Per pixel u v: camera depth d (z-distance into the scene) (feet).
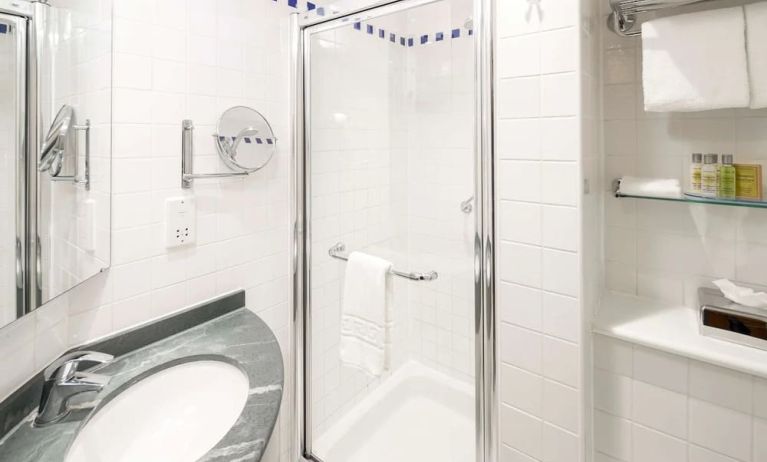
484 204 3.51
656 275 3.92
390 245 5.61
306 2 4.94
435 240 5.29
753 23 2.95
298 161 4.80
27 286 2.45
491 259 3.50
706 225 3.61
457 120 4.93
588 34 3.28
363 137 5.50
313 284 5.15
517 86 3.26
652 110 3.31
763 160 3.27
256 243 4.55
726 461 3.04
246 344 3.63
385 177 5.53
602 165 4.01
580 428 3.18
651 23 3.24
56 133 2.66
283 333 4.98
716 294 3.48
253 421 2.60
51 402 2.57
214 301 4.09
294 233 4.88
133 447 2.91
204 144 3.93
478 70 3.45
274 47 4.58
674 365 3.21
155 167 3.56
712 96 3.06
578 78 2.97
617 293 4.15
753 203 3.08
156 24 3.50
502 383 3.56
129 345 3.43
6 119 2.29
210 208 4.05
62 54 2.69
